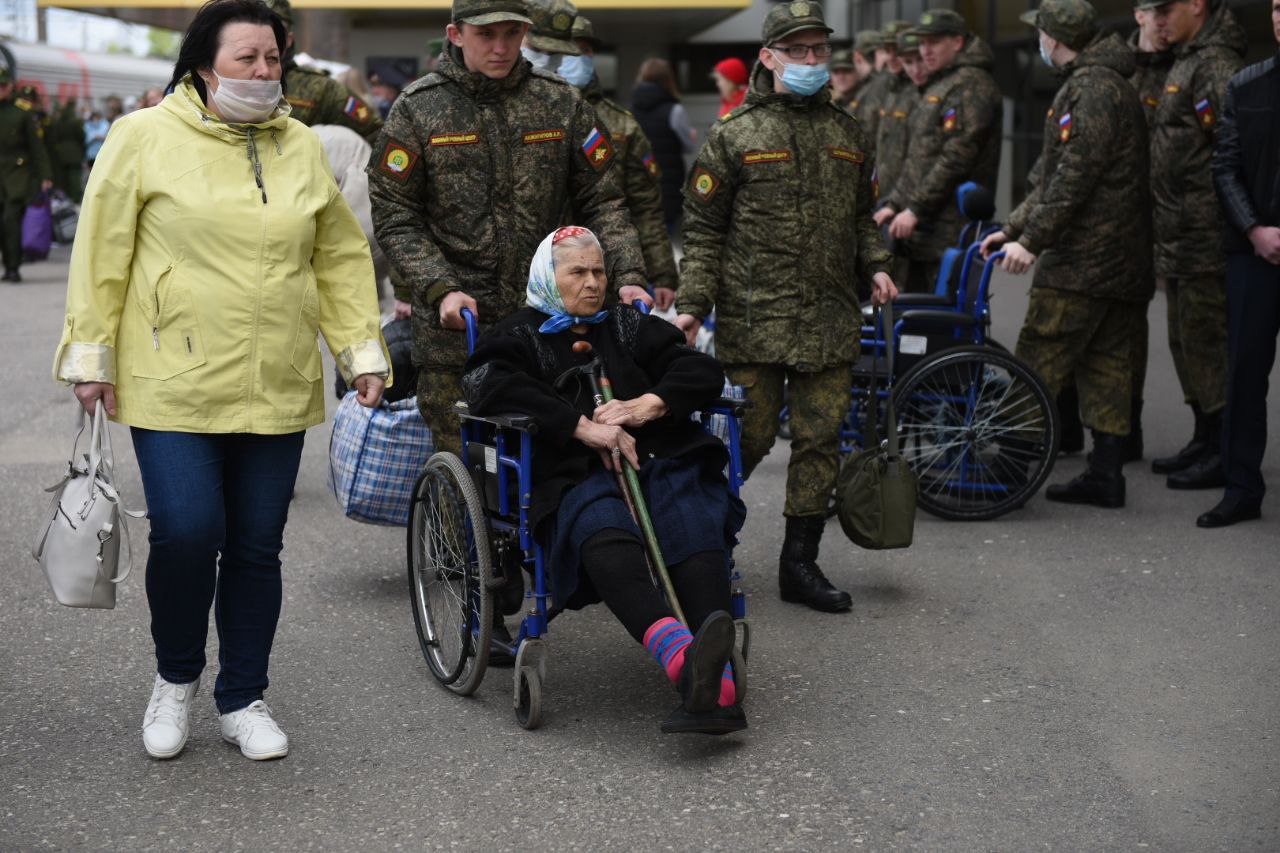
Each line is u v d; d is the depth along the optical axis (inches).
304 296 149.7
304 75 283.9
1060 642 190.1
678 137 518.3
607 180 190.9
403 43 1081.4
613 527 155.2
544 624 161.8
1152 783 146.5
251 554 154.5
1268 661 181.5
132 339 145.4
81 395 143.8
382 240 183.0
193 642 153.9
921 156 333.4
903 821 138.5
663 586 154.3
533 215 185.3
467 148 182.2
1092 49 261.0
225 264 144.9
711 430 174.2
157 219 144.2
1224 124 243.4
